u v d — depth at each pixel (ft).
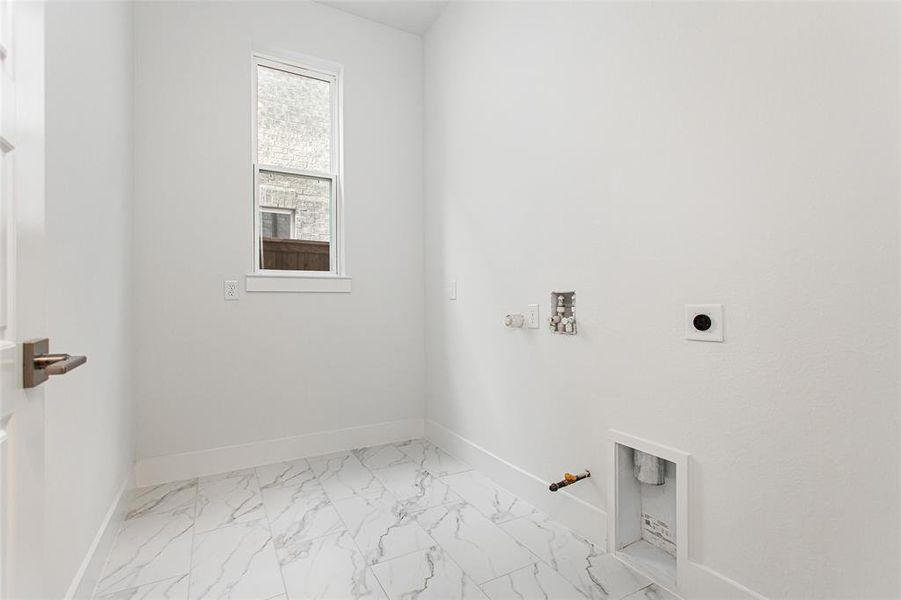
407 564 4.91
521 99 6.60
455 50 8.33
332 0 8.40
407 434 9.41
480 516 6.02
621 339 5.05
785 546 3.63
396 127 9.33
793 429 3.58
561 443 5.90
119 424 5.76
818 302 3.43
